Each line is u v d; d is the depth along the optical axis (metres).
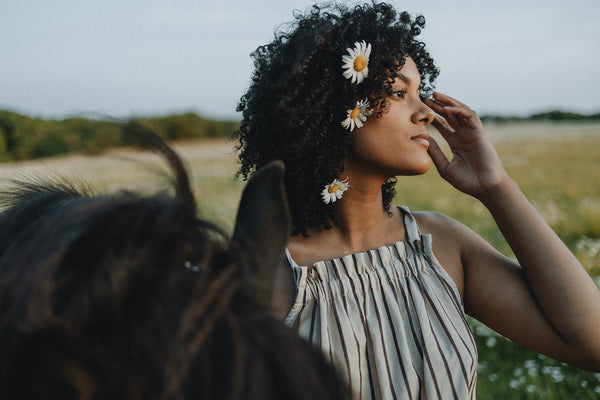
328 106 1.29
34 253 0.39
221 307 0.36
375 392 1.18
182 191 0.48
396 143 1.28
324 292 1.25
